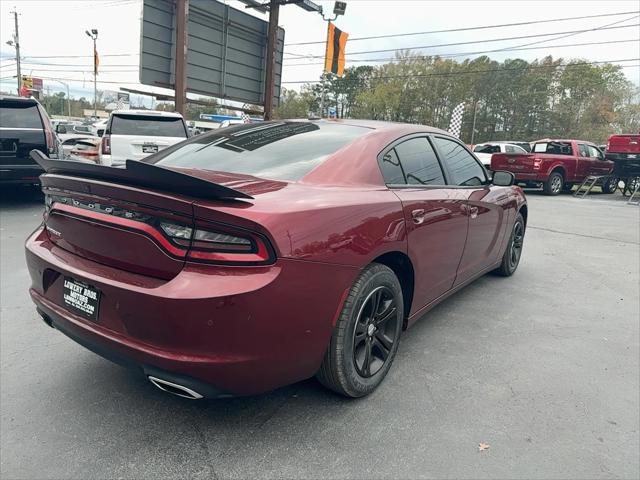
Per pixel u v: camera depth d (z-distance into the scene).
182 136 9.51
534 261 6.02
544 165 14.68
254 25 16.08
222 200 1.89
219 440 2.19
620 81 82.31
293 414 2.41
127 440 2.17
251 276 1.84
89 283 2.05
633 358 3.22
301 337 2.04
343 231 2.17
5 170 7.29
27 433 2.20
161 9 13.17
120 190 1.93
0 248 5.48
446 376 2.87
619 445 2.26
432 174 3.23
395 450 2.16
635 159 13.97
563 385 2.81
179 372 1.86
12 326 3.39
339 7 19.11
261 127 3.22
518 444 2.24
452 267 3.40
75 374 2.74
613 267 5.79
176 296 1.78
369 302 2.45
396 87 81.94
